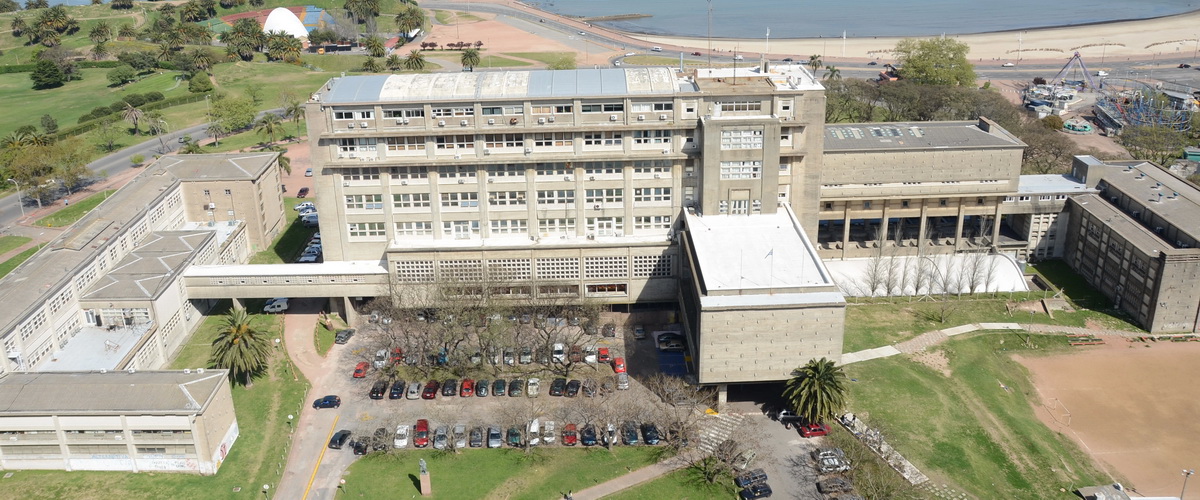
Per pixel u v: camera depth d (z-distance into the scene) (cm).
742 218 14762
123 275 14938
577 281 15462
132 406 11562
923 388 13538
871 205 18025
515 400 13312
